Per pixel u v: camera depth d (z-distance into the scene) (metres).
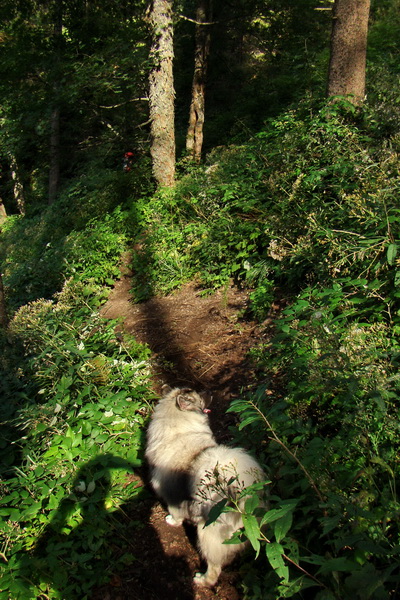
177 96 19.55
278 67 17.52
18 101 13.95
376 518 2.29
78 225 12.17
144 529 3.52
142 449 4.15
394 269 4.02
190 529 3.46
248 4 15.31
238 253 7.09
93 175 16.05
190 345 5.94
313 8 14.85
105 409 4.34
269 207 7.09
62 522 3.42
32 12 15.82
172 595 3.03
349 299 4.15
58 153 18.80
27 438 4.24
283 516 2.11
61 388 4.41
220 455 2.88
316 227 4.98
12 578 2.91
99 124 18.72
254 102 15.46
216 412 4.65
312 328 3.54
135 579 3.17
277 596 2.52
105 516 3.53
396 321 3.79
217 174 9.18
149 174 11.73
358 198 4.43
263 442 3.65
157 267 8.20
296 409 3.43
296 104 9.85
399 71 9.80
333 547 2.57
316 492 2.62
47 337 4.87
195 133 13.44
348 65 7.95
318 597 2.16
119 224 10.16
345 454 2.83
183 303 7.15
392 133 6.81
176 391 3.75
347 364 2.88
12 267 13.54
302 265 5.63
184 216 9.16
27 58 13.95
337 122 7.04
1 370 5.23
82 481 3.61
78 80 12.62
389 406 2.95
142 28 14.23
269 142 9.01
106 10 15.83
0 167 23.66
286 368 4.30
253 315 6.04
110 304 8.17
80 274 9.14
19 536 3.35
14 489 3.74
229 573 3.03
